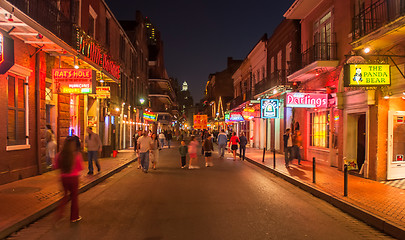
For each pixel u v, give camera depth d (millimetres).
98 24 18922
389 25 8352
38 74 11062
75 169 6078
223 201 7887
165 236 5215
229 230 5555
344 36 12508
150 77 52156
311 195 8758
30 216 6008
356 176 11195
